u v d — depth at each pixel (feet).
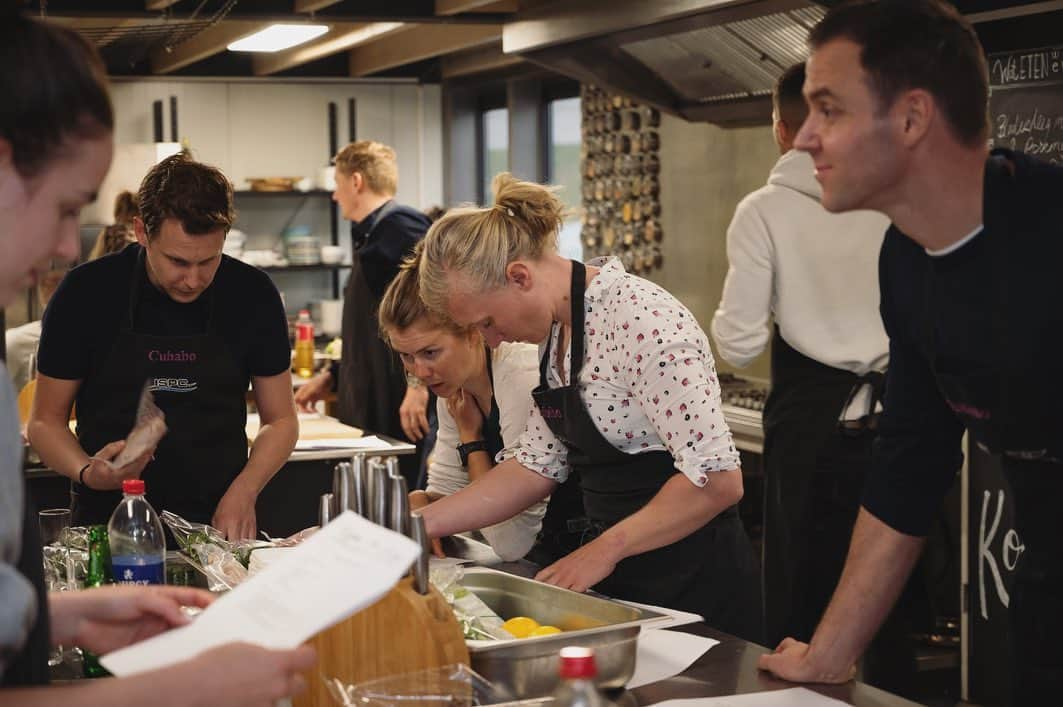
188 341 10.10
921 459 6.33
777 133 12.47
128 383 10.04
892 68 5.24
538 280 7.80
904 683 13.84
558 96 27.50
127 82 29.37
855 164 5.37
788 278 12.23
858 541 6.43
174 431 10.14
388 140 31.40
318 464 14.76
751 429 16.48
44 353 9.92
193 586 7.84
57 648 6.71
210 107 30.07
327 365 23.36
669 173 22.30
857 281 12.05
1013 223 5.51
